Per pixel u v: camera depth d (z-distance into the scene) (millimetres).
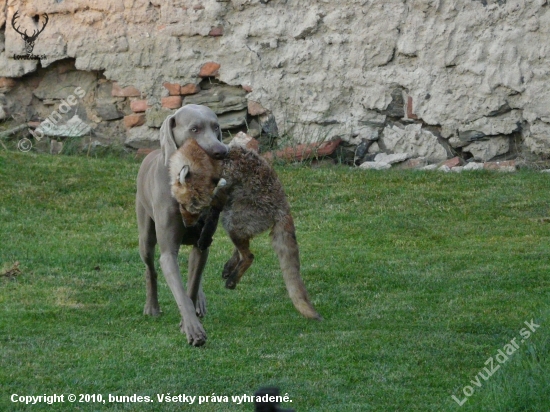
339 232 20656
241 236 13680
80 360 13047
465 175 24391
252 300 16281
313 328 14578
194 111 13234
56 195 23500
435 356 13078
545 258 18062
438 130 26609
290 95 27359
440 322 14672
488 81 25828
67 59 29578
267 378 12312
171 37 28125
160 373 12516
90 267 18391
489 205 21984
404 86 26578
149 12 28266
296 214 22141
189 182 12578
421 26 26266
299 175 24844
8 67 29750
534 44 25531
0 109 29719
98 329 14641
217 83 28188
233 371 12570
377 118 26938
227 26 27750
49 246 19734
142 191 14336
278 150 26891
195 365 12812
